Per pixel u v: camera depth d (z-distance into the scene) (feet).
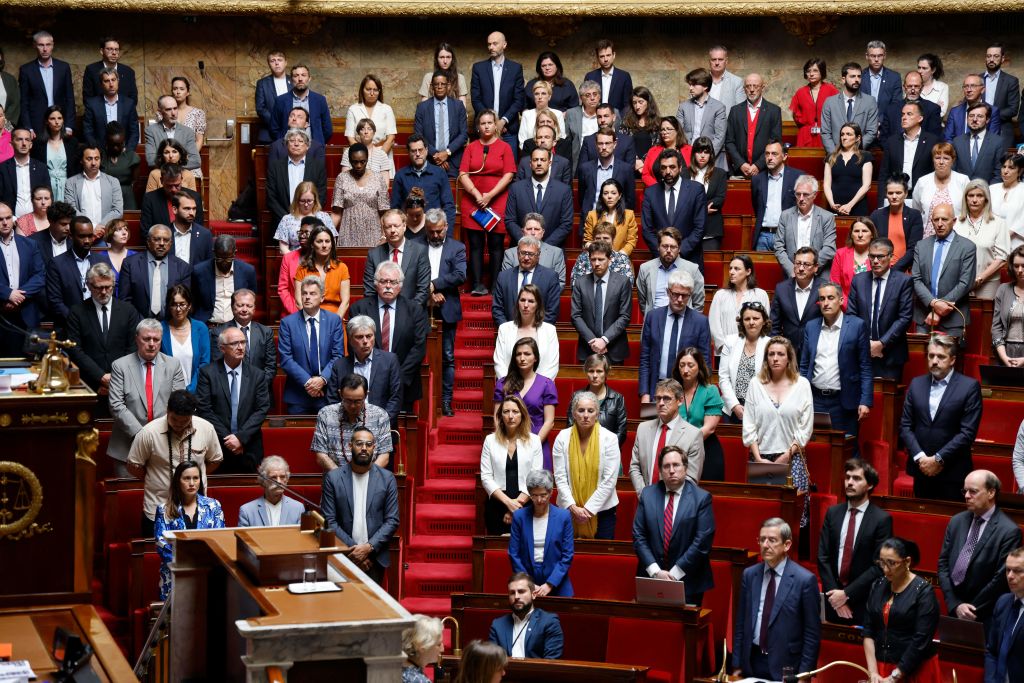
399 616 14.84
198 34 56.24
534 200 41.83
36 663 17.69
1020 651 24.75
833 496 32.32
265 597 15.40
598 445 30.99
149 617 26.89
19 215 44.11
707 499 28.73
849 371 34.53
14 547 18.92
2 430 18.56
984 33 55.47
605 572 29.60
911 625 25.96
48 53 49.75
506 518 31.48
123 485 30.07
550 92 48.96
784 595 26.63
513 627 26.86
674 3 54.95
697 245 41.01
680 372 32.42
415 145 42.96
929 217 43.06
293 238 41.39
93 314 33.91
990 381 35.55
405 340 34.88
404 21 57.00
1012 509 29.19
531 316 35.17
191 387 33.83
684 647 26.78
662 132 45.44
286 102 49.42
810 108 51.52
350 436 31.19
